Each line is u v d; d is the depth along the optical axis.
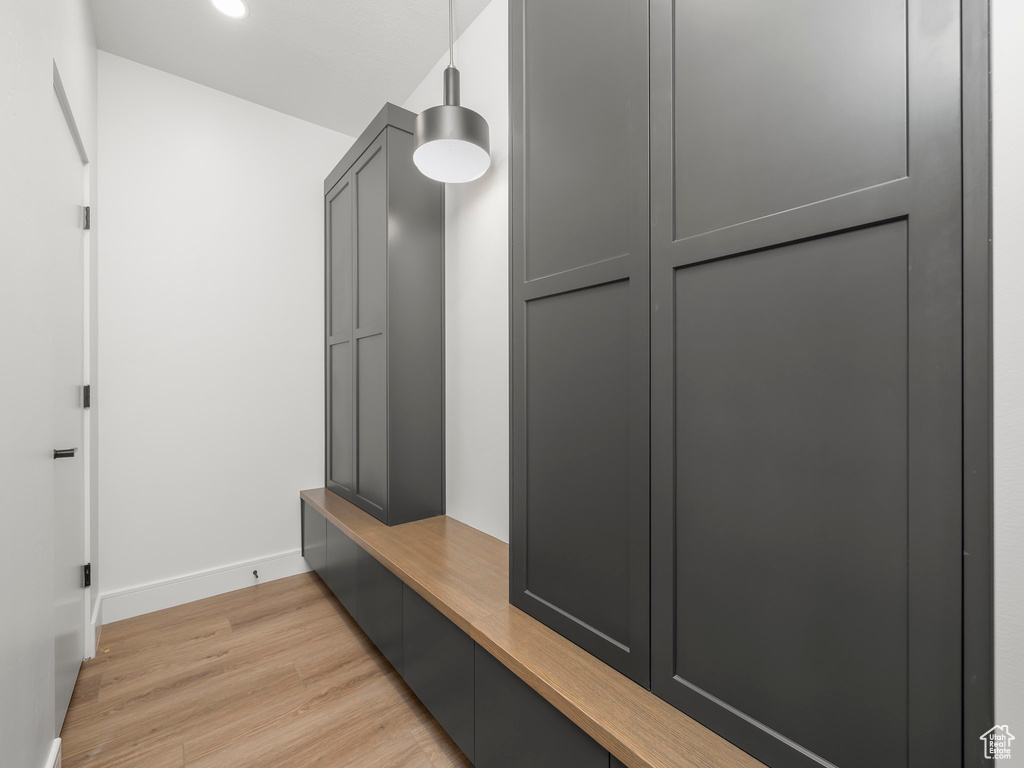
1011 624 0.55
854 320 0.67
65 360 1.50
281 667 1.78
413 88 2.46
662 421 0.92
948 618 0.59
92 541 1.90
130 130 2.22
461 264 2.18
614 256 1.04
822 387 0.70
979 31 0.56
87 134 1.78
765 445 0.77
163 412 2.29
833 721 0.69
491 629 1.18
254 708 1.54
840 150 0.68
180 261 2.35
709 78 0.85
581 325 1.12
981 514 0.56
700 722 0.85
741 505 0.80
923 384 0.60
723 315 0.83
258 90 2.48
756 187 0.78
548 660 1.04
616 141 1.03
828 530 0.70
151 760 1.32
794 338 0.74
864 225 0.65
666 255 0.91
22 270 0.96
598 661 1.04
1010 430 0.55
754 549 0.78
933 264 0.60
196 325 2.39
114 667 1.76
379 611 1.79
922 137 0.60
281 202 2.68
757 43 0.78
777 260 0.76
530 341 1.28
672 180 0.91
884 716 0.64
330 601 2.36
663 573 0.92
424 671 1.47
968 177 0.57
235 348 2.52
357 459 2.41
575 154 1.14
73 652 1.60
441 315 2.29
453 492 2.23
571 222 1.15
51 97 1.19
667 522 0.91
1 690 0.84
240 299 2.54
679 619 0.90
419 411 2.21
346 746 1.38
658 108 0.94
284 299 2.69
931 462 0.60
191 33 2.07
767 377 0.77
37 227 1.06
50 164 1.19
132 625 2.09
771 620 0.76
